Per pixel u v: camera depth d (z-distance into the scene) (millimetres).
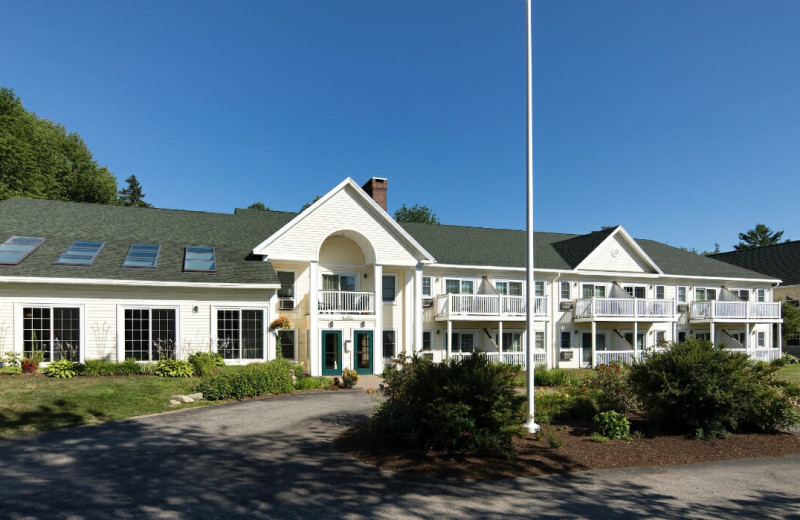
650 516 7098
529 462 9352
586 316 28922
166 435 10969
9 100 36844
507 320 26750
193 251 22031
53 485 7809
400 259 24312
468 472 8727
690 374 11578
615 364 14586
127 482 7988
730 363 11758
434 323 26750
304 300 23562
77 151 47375
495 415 9398
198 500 7285
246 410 13930
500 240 31844
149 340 19500
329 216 23062
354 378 19578
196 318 20156
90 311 18781
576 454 9961
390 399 11250
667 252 35906
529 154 11828
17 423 11422
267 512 6906
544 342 29078
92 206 24500
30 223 21641
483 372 9891
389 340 25484
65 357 18312
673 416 12000
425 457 9398
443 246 28781
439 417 9383
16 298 17875
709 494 8070
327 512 6957
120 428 11531
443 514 6988
